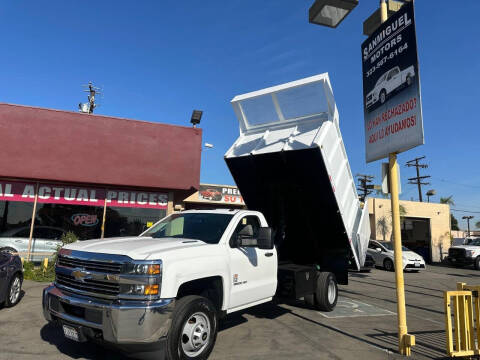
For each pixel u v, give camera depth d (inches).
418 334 233.8
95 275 152.9
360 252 316.2
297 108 277.7
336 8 221.1
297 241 312.8
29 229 445.4
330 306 287.3
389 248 777.6
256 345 196.9
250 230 223.0
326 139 253.1
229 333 219.0
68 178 440.5
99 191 478.0
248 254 209.5
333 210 273.4
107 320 140.6
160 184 478.3
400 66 204.7
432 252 1259.8
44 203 455.2
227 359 173.9
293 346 197.0
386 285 506.9
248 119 309.7
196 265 166.2
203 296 182.9
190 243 182.7
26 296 308.2
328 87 260.2
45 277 395.9
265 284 222.4
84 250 164.2
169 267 152.1
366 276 634.8
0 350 178.2
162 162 482.6
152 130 483.8
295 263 314.8
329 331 230.4
